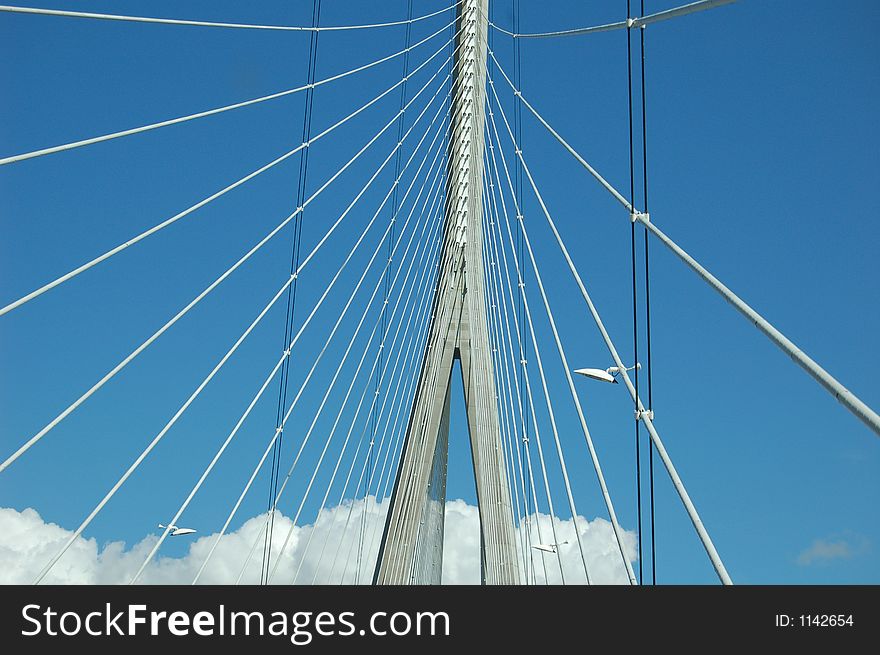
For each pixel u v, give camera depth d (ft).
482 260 101.76
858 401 21.75
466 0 111.04
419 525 87.92
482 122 107.24
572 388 57.16
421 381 95.86
